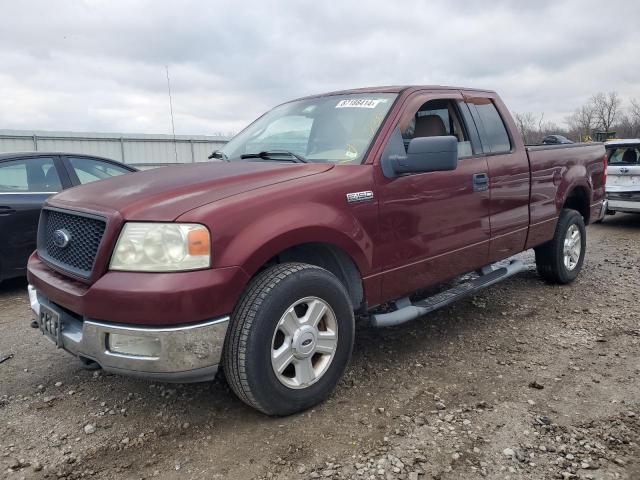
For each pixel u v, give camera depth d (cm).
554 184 512
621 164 1036
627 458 253
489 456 255
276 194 285
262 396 275
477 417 292
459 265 402
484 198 416
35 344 423
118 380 353
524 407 302
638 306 489
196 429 287
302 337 288
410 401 312
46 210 334
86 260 279
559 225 538
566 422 285
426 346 398
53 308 294
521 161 462
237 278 262
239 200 273
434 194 368
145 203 268
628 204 998
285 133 397
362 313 352
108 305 254
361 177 324
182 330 251
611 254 747
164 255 252
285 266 288
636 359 369
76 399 327
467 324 446
